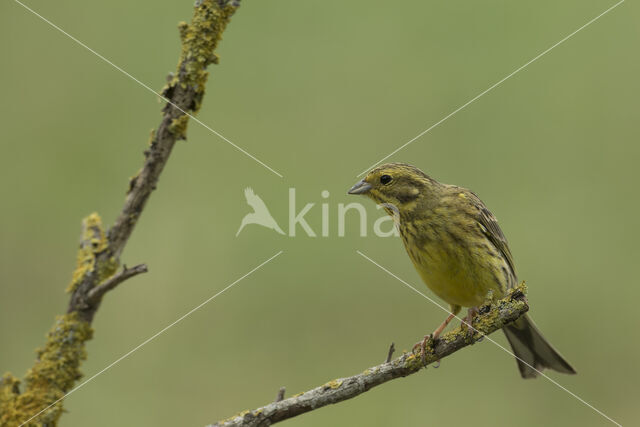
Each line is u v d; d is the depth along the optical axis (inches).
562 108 507.2
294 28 517.0
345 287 463.8
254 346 444.8
